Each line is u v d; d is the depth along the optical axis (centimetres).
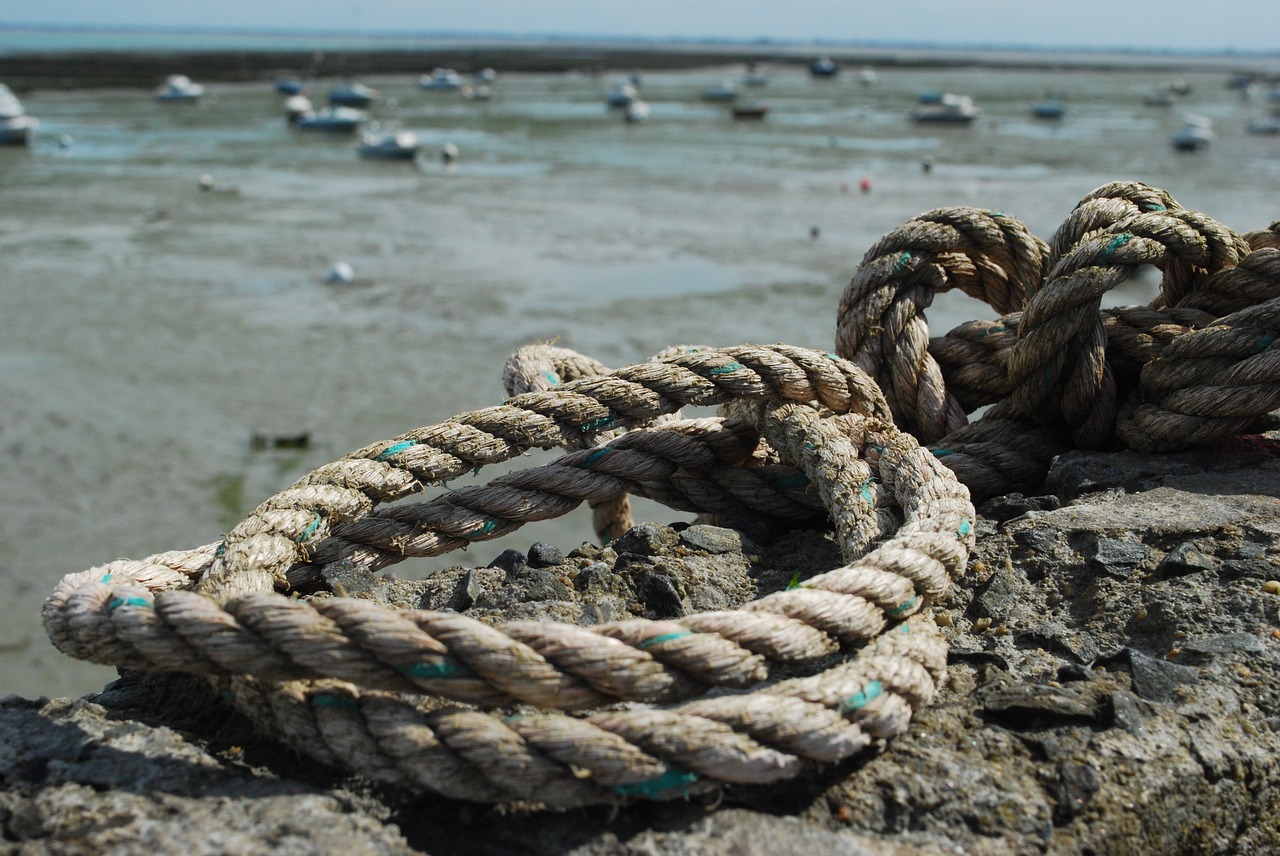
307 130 4831
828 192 3119
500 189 3183
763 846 164
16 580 973
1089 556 249
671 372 275
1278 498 271
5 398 1394
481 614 234
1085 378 305
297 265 2127
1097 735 187
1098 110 7188
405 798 178
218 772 177
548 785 168
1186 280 332
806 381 283
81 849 156
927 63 18038
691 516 1044
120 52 14725
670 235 2423
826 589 202
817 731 173
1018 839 169
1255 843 194
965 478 308
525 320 1719
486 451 264
